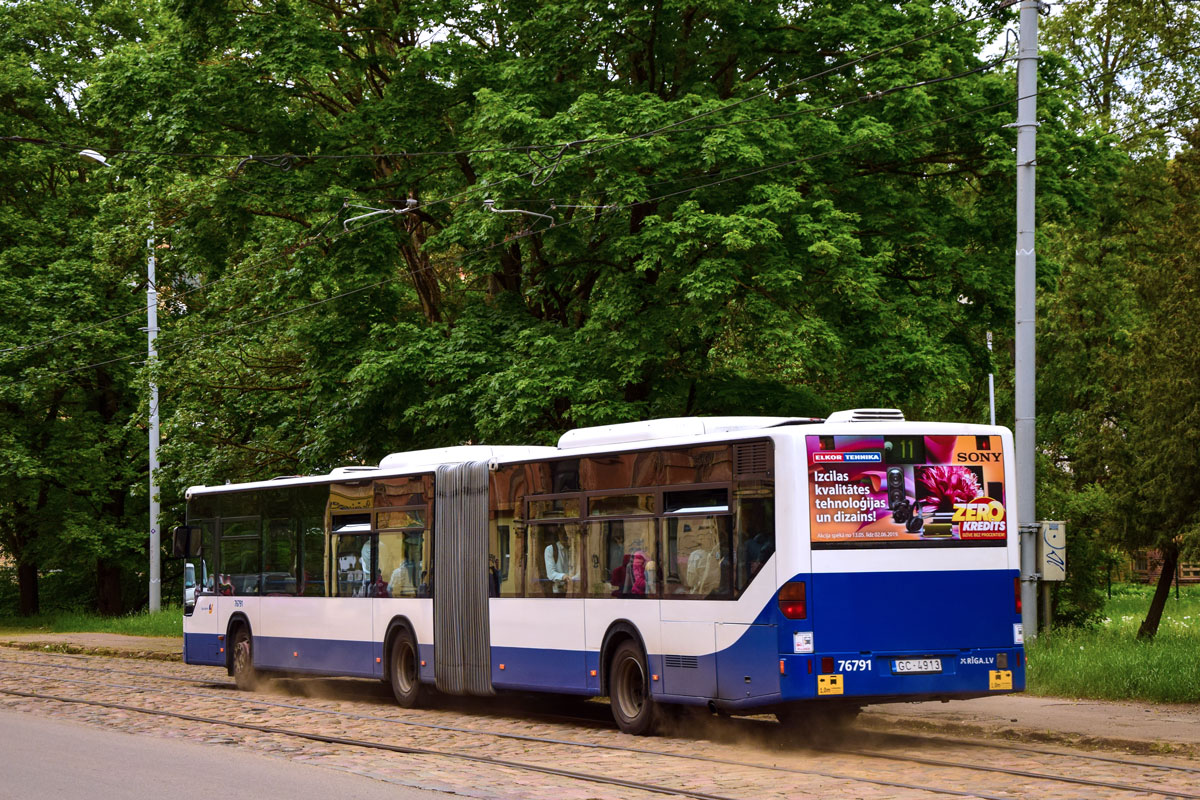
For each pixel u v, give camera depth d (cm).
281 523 2091
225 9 2606
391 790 1009
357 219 2375
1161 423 2319
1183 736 1231
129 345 4212
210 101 2552
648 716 1393
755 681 1259
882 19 2405
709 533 1333
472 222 2197
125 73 2602
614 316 2153
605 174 2094
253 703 1789
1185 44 4525
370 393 2386
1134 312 4091
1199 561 2311
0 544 4656
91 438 4281
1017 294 1733
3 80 4100
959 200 3067
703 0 2238
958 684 1280
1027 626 1728
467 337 2323
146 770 1132
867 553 1263
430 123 2511
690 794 979
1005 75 2441
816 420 1382
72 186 4297
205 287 3191
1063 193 2358
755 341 2112
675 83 2420
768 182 2136
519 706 1809
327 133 2533
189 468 3020
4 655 3059
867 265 2128
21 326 4122
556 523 1552
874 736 1372
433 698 1866
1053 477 3062
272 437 2934
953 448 1309
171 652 2866
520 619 1596
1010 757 1176
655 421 1460
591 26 2336
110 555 4288
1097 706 1497
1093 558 2745
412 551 1798
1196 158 2411
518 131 2181
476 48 2556
